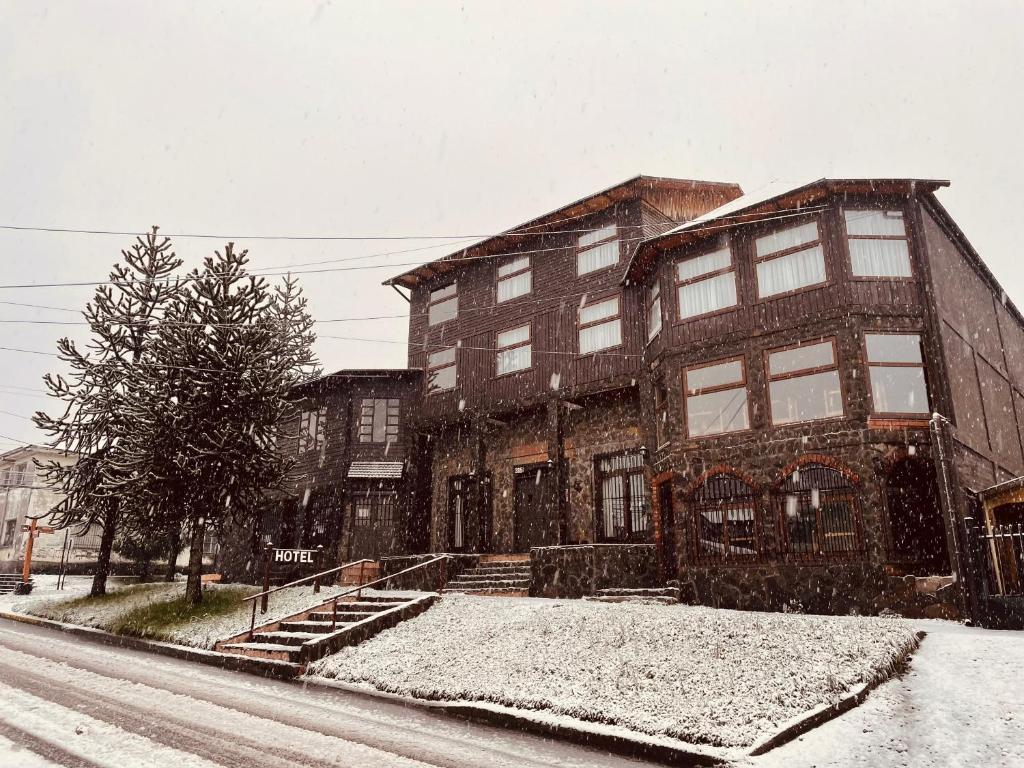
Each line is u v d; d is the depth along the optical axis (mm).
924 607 12969
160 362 17391
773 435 15648
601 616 11273
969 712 6832
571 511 20906
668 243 18375
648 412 19438
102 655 13273
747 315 16812
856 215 16156
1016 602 10359
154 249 22188
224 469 17078
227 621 15258
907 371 15141
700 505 16359
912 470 14859
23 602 23969
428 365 25859
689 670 8469
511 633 11164
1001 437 18844
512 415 23031
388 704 9188
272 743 6840
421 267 26188
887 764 6055
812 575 14367
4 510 44156
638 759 6719
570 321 22156
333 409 26219
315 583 17500
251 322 18297
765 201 16406
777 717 6941
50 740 6633
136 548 37219
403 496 24250
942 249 17219
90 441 20359
